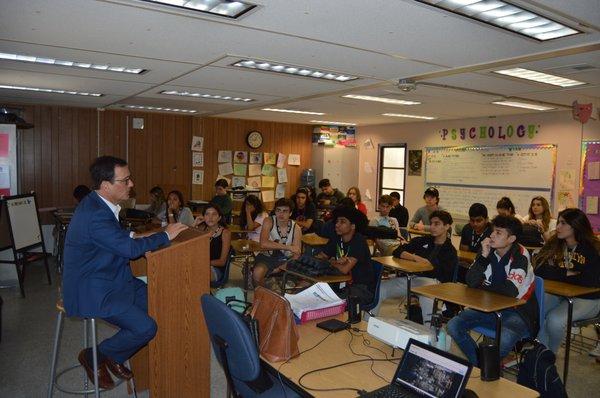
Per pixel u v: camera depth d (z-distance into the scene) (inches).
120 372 108.1
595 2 94.0
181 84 202.8
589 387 133.1
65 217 262.7
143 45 135.4
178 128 347.9
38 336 166.4
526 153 280.5
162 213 286.8
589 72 160.2
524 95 212.7
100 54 147.4
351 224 158.7
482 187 303.6
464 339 125.6
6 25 117.0
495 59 144.2
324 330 97.9
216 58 150.6
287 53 141.5
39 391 126.6
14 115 249.6
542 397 92.5
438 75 169.5
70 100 270.1
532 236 206.5
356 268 156.3
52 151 305.9
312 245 219.8
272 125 384.8
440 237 169.9
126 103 279.7
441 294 125.5
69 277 102.3
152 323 101.8
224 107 290.7
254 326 82.8
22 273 226.5
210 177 360.5
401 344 84.3
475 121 307.4
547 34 118.6
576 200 257.6
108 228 100.3
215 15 107.7
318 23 111.0
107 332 169.9
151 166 338.6
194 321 109.0
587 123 252.4
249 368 77.2
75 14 107.9
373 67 158.6
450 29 113.7
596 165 249.0
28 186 300.0
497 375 77.0
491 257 133.3
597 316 142.9
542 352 95.9
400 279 168.9
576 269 142.3
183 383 108.1
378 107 265.3
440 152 329.1
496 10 101.7
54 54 148.5
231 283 241.6
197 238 108.5
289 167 396.5
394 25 111.3
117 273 105.6
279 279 197.2
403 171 360.2
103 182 104.7
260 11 103.4
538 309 126.8
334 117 329.4
